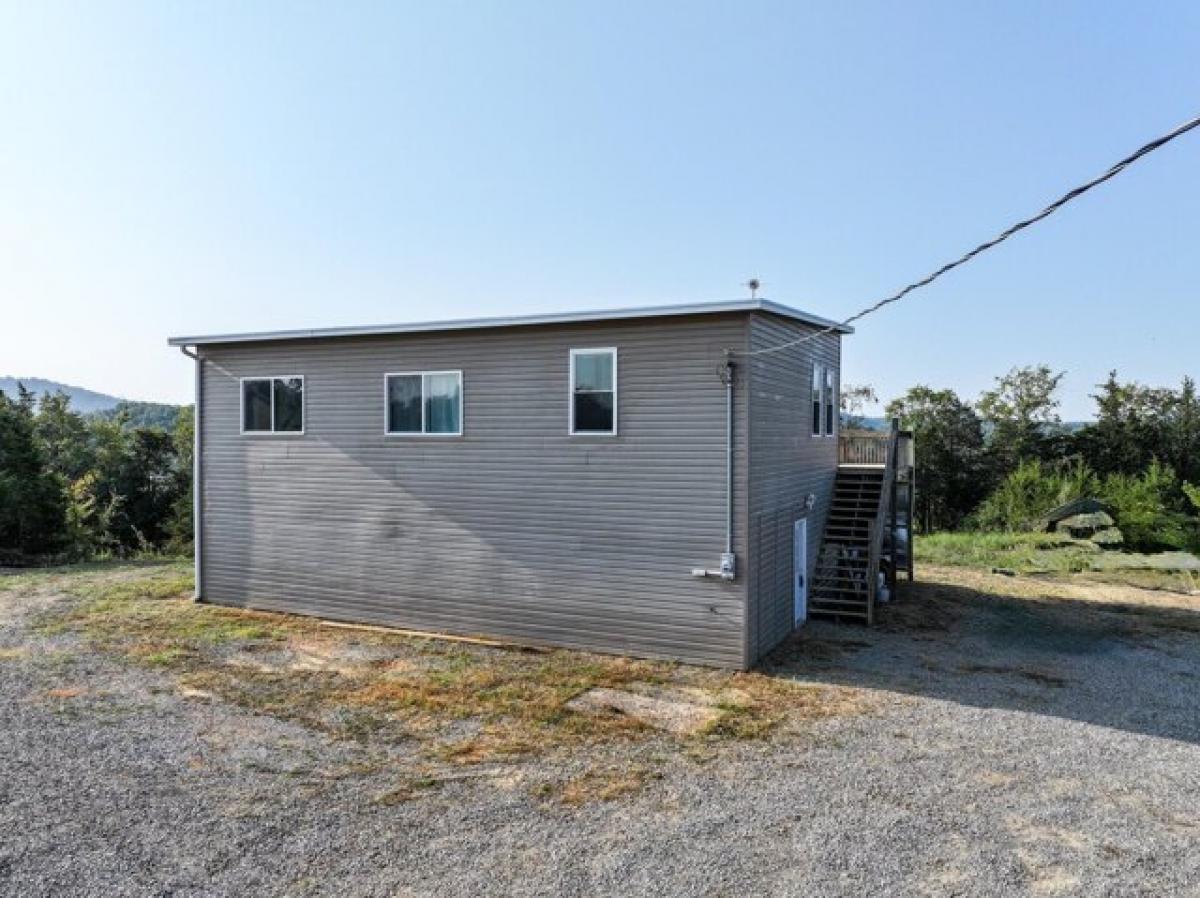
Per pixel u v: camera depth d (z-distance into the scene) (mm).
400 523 10781
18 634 10305
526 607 9953
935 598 13305
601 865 4434
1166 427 31375
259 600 11930
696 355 8930
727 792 5492
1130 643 10266
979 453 34969
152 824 4945
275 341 11570
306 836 4797
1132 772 5895
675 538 9078
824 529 12766
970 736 6668
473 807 5242
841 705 7523
